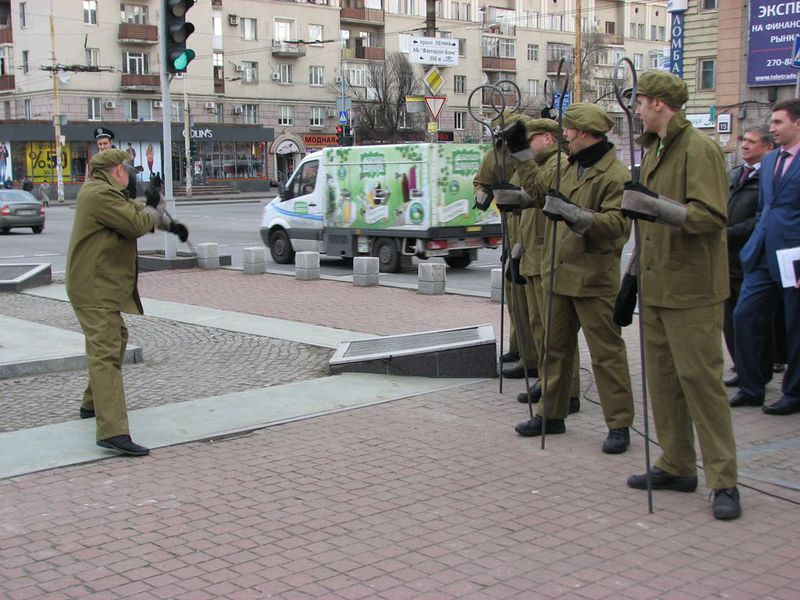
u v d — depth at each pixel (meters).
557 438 5.95
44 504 4.85
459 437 5.98
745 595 3.71
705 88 33.31
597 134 5.38
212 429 6.20
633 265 4.85
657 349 4.80
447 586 3.83
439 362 7.62
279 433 6.14
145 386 7.57
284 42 62.22
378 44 70.00
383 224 15.98
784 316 7.08
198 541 4.34
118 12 55.81
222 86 61.03
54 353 8.33
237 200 52.50
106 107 56.00
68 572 4.01
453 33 70.44
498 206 5.65
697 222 4.30
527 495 4.91
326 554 4.17
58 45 53.53
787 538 4.30
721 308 4.60
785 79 30.47
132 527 4.53
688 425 4.87
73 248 5.73
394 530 4.45
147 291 13.53
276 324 10.49
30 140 53.00
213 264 16.38
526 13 75.56
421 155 15.21
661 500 4.82
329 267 17.50
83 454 5.67
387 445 5.83
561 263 5.60
